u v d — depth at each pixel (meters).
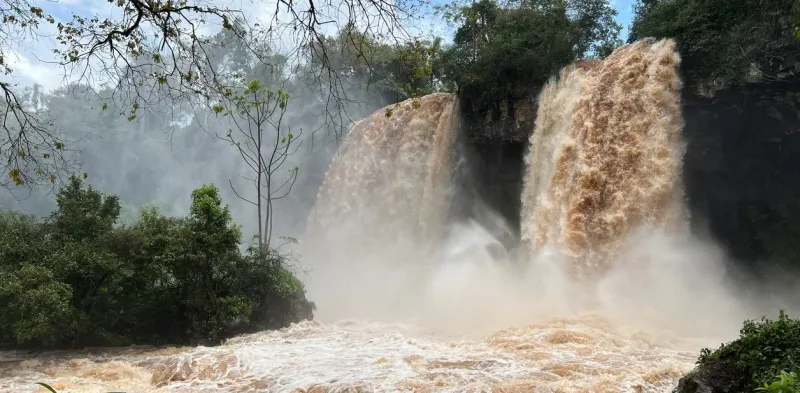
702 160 23.73
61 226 19.33
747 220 25.19
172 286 19.73
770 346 7.75
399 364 12.52
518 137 29.83
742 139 23.80
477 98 31.27
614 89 23.98
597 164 23.39
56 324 17.09
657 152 22.22
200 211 19.53
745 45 21.86
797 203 24.31
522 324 18.08
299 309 21.23
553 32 28.39
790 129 22.67
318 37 8.21
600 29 30.52
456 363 12.50
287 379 11.80
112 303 18.95
